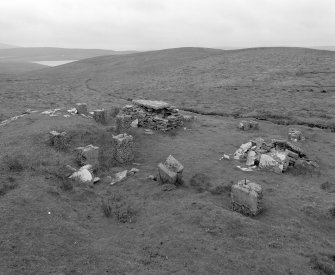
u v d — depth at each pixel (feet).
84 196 51.03
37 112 102.68
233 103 156.35
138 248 38.75
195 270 34.53
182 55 402.11
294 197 55.36
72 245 37.45
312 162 73.26
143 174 62.80
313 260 37.06
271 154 71.92
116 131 86.69
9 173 53.47
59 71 390.42
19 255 33.86
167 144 83.25
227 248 38.78
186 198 51.85
